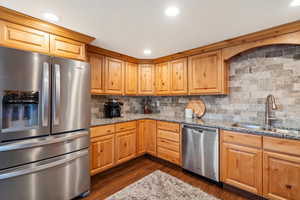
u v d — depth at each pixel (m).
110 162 2.46
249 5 1.38
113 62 2.86
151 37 2.12
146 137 3.14
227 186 2.06
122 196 1.89
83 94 1.91
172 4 1.36
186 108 3.11
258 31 1.92
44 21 1.65
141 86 3.34
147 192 1.97
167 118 2.89
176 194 1.93
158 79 3.29
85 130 1.95
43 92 1.55
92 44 2.40
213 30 1.90
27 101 1.48
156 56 3.11
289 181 1.56
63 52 1.87
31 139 1.48
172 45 2.45
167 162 2.94
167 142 2.77
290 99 1.99
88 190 1.95
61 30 1.82
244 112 2.38
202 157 2.27
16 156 1.39
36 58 1.51
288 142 1.57
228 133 2.01
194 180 2.28
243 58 2.39
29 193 1.47
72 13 1.51
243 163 1.88
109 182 2.23
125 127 2.72
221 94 2.52
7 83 1.35
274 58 2.11
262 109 2.21
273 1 1.33
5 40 1.47
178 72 2.94
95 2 1.33
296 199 1.53
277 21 1.68
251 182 1.82
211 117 2.76
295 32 1.74
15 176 1.37
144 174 2.47
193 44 2.40
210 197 1.87
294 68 1.96
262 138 1.74
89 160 1.97
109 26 1.79
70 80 1.77
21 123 1.47
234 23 1.73
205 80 2.55
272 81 2.12
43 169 1.54
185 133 2.49
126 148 2.74
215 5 1.38
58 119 1.66
